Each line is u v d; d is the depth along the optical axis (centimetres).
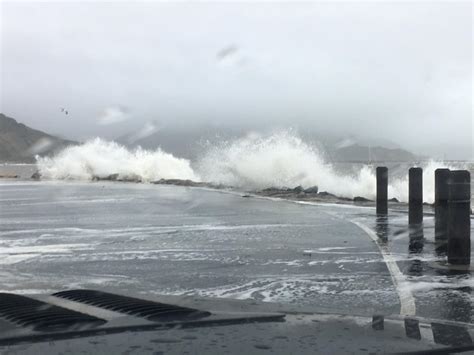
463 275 730
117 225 1336
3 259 890
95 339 415
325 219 1411
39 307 521
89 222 1410
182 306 538
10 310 507
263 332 444
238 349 400
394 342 424
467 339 434
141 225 1330
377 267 791
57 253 947
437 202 951
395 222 1315
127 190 2916
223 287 679
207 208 1777
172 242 1054
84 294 595
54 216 1575
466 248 796
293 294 638
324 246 985
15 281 727
